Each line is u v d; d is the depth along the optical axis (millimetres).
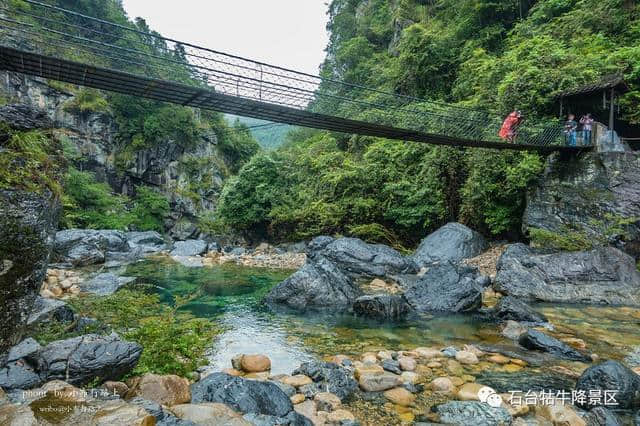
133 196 41094
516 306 8781
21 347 4277
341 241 15039
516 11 24875
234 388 4199
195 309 9750
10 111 5770
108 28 39312
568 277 10516
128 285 11922
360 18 42500
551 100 15141
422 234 19312
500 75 18156
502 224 15570
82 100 36406
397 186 18953
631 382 4590
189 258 19734
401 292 11562
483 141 11961
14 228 4438
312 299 10195
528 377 5488
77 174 30703
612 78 13148
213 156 49281
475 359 6105
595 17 17250
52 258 15102
